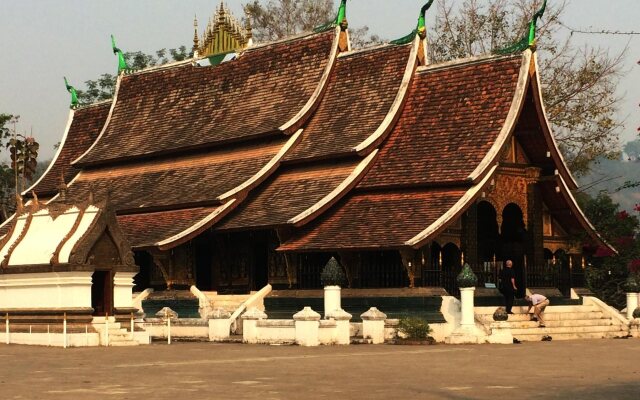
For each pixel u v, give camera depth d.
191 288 38.56
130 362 23.83
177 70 48.66
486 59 38.38
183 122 46.00
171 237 37.78
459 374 20.77
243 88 45.00
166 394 17.31
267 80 44.22
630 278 37.88
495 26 56.88
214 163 42.97
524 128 38.09
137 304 39.66
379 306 35.09
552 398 16.61
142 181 45.00
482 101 37.66
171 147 44.31
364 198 37.66
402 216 35.66
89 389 18.11
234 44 46.38
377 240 34.62
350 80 41.72
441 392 17.50
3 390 18.05
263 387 18.33
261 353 26.81
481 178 35.31
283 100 42.66
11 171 69.25
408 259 34.34
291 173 40.41
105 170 47.84
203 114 45.53
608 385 18.62
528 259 38.62
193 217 39.34
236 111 44.16
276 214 37.81
